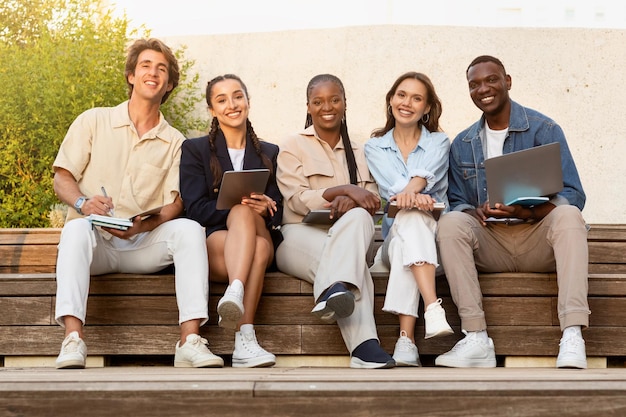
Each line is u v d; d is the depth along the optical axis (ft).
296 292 12.18
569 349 11.08
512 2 26.94
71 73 21.06
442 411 7.37
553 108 21.56
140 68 13.11
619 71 21.53
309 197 12.76
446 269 11.86
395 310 11.68
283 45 22.54
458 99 21.89
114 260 12.29
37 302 12.06
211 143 12.89
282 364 12.12
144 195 12.99
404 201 11.89
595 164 21.30
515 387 7.39
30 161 20.62
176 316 12.10
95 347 12.07
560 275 11.52
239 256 11.46
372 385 7.48
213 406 7.41
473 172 13.53
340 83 13.46
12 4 25.50
